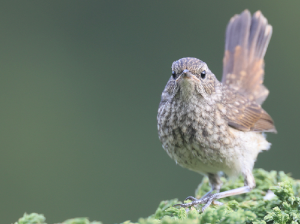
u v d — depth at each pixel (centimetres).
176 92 827
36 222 653
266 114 1015
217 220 552
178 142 854
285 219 628
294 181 850
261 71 1141
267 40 1164
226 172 882
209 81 860
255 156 927
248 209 706
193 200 812
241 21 1191
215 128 836
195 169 903
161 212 698
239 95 982
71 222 645
